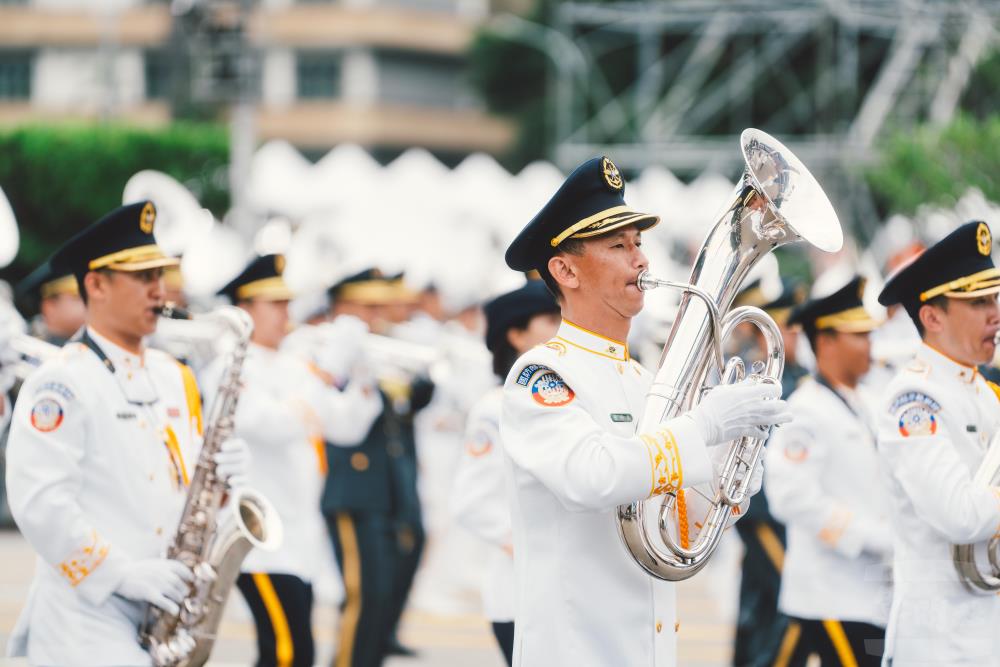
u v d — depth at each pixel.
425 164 32.56
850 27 41.44
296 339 13.49
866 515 10.04
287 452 11.18
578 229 6.30
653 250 26.34
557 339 6.51
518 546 6.46
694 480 5.90
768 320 6.29
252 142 27.59
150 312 7.94
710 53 44.16
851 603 9.87
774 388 6.11
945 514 7.51
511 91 67.12
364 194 32.19
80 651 7.58
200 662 8.13
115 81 60.25
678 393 6.10
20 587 17.25
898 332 14.69
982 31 38.00
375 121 71.31
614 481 5.83
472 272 31.78
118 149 32.91
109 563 7.53
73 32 68.00
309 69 72.00
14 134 32.34
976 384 8.12
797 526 10.02
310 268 25.48
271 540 8.22
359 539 12.81
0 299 11.70
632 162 42.69
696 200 34.66
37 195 32.34
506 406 6.32
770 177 6.15
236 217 27.42
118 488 7.74
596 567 6.29
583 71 53.66
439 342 17.52
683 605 17.44
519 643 6.41
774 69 48.25
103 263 7.81
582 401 6.22
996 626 7.57
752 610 13.23
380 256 31.58
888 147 32.78
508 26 65.25
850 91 40.62
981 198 30.42
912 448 7.73
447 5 74.06
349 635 12.59
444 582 18.14
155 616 7.82
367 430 13.02
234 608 15.46
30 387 7.71
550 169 33.22
